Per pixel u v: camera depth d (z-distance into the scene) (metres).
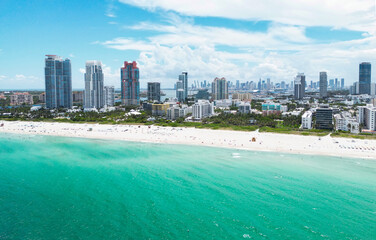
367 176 179.75
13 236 112.62
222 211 133.12
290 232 116.38
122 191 155.62
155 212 131.88
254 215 129.62
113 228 118.06
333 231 117.50
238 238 112.00
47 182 169.88
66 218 126.31
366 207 137.75
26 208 135.75
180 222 123.25
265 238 112.19
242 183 167.88
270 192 154.62
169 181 171.12
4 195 150.62
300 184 166.25
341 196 149.88
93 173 186.62
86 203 140.88
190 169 194.88
